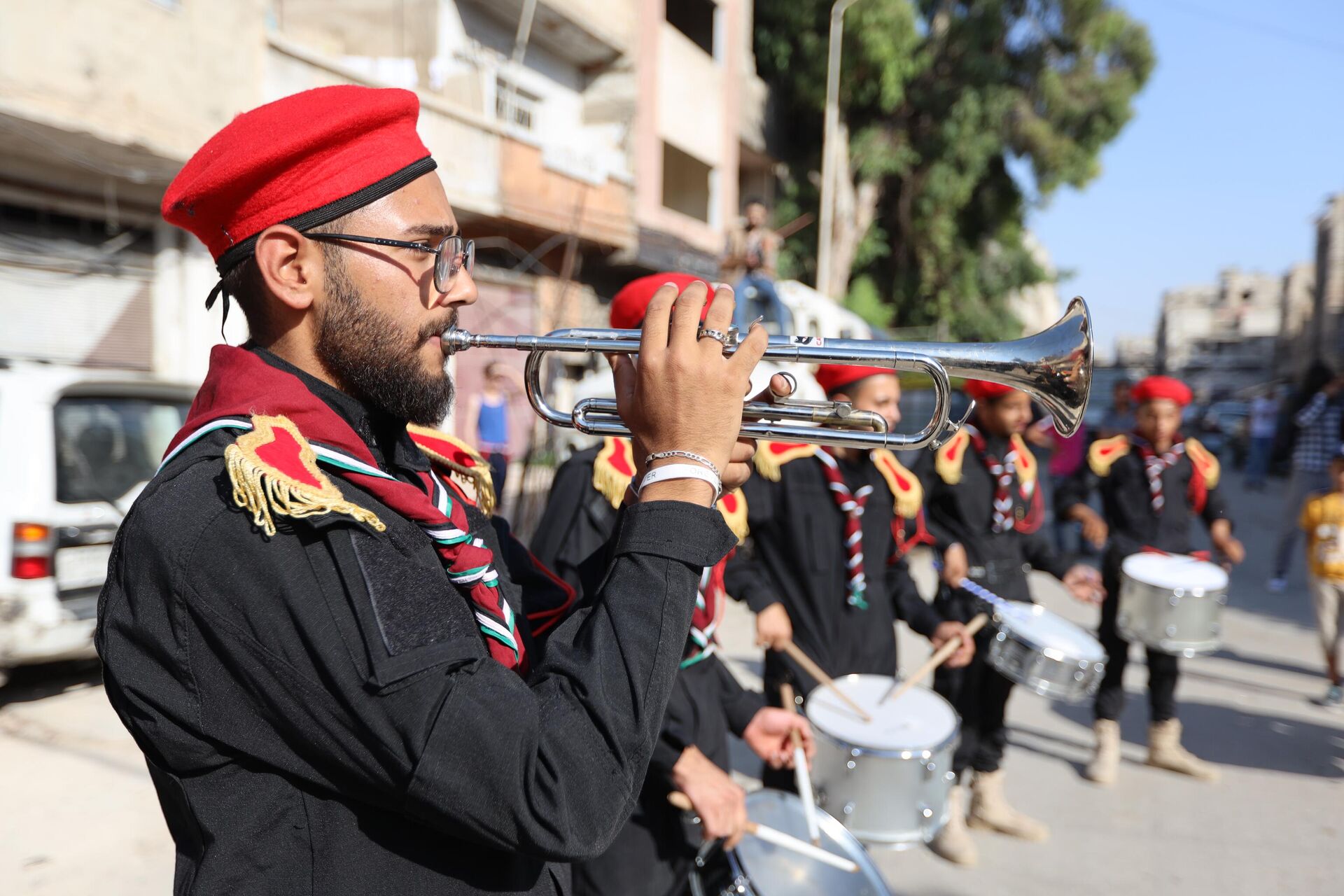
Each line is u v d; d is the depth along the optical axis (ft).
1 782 11.07
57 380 13.42
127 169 24.86
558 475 6.89
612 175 43.14
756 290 28.12
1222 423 90.12
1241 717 15.70
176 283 27.94
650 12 47.21
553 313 41.09
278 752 2.68
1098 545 13.43
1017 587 11.89
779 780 8.79
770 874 6.34
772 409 3.74
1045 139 58.08
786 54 60.13
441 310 3.22
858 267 64.80
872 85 58.49
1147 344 251.39
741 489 8.55
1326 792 12.91
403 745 2.53
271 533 2.56
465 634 2.74
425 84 35.63
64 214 25.55
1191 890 10.27
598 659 2.75
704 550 2.87
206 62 24.80
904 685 8.96
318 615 2.56
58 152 23.22
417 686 2.54
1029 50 59.93
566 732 2.63
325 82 28.48
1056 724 15.38
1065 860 10.89
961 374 4.00
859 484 9.27
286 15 34.96
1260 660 18.79
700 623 6.73
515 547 4.41
